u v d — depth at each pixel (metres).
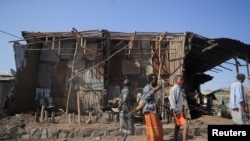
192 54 17.88
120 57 16.80
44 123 12.25
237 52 17.53
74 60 15.83
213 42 15.93
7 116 13.89
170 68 16.39
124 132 8.95
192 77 21.36
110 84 16.59
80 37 15.78
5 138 11.13
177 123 7.97
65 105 16.38
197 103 18.33
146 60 16.78
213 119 14.80
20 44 15.98
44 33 16.23
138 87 16.56
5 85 18.84
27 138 11.22
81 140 10.80
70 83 15.40
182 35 15.59
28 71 15.68
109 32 16.02
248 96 15.85
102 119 13.07
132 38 15.84
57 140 10.79
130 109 9.07
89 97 16.25
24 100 15.72
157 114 7.62
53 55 16.80
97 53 16.48
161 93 15.00
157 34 16.23
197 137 11.19
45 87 16.59
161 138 7.49
